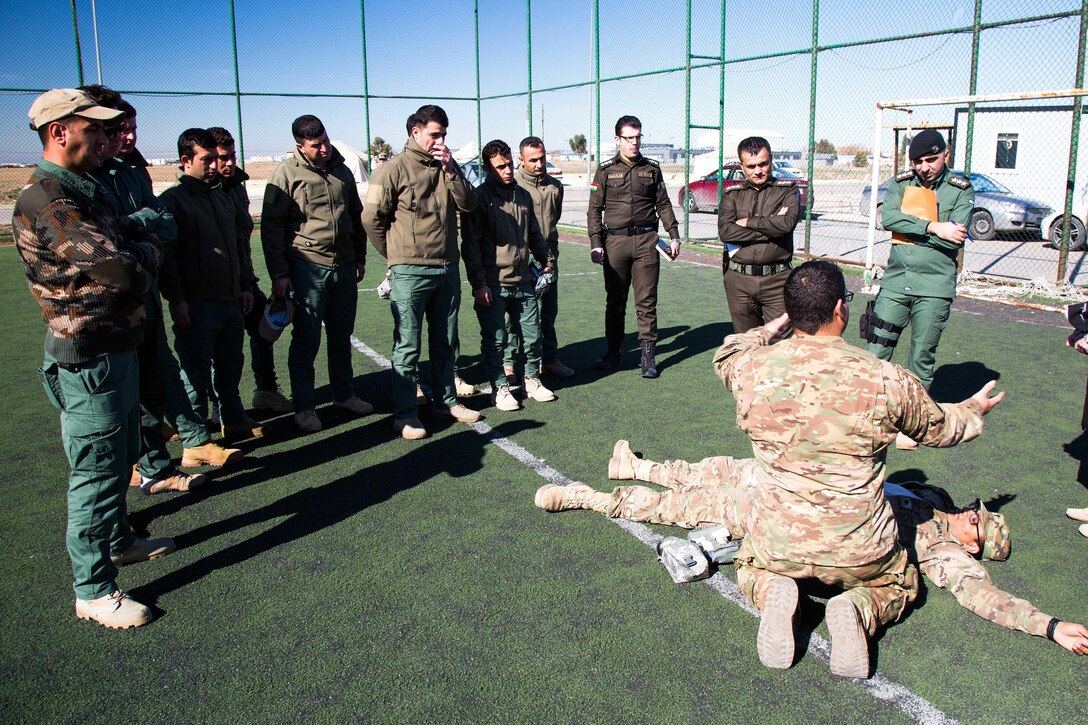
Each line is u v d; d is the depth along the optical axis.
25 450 4.82
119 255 2.80
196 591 3.23
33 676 2.71
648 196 6.11
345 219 5.18
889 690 2.59
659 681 2.63
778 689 2.59
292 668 2.73
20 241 2.78
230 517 3.92
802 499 2.74
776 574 2.85
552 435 5.00
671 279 11.30
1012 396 5.55
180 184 4.44
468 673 2.68
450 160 4.80
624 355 7.09
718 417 5.29
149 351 3.53
